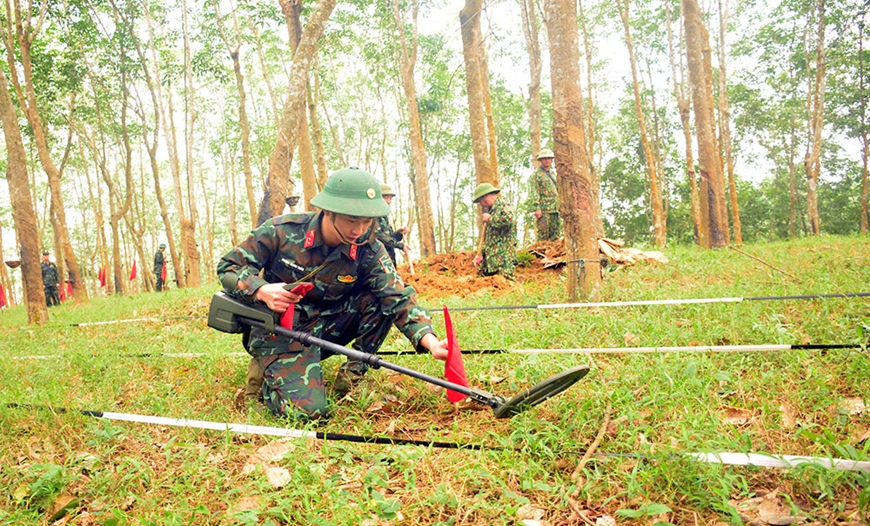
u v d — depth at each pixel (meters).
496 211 8.61
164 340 6.60
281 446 3.11
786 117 29.12
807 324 4.34
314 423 3.42
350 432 3.36
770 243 10.33
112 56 21.33
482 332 5.08
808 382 3.35
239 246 3.69
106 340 7.04
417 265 10.60
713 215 10.58
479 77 12.38
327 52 23.00
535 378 3.81
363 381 3.98
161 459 3.19
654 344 4.24
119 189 36.06
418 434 3.32
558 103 5.71
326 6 9.27
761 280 6.28
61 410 3.78
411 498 2.62
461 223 42.06
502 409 2.93
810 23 24.53
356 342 4.10
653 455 2.63
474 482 2.63
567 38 5.61
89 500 2.81
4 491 2.91
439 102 22.11
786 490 2.43
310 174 15.11
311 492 2.59
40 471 2.94
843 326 4.14
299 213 3.72
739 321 4.55
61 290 23.27
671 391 3.32
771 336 4.14
